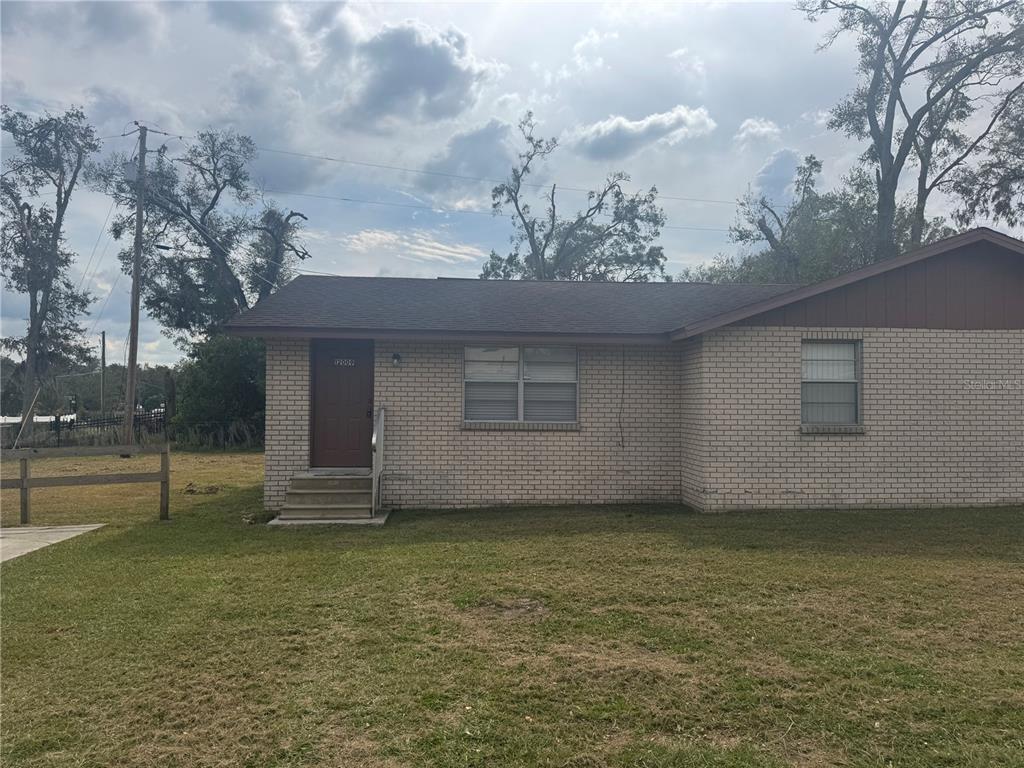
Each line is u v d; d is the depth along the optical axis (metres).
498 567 6.68
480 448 10.91
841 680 4.07
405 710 3.72
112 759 3.27
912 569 6.50
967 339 10.23
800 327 10.12
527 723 3.58
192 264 34.00
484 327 10.41
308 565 6.85
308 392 10.67
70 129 34.12
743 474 10.05
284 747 3.35
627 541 7.82
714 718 3.63
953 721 3.58
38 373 37.22
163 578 6.39
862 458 10.12
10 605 5.57
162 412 30.64
